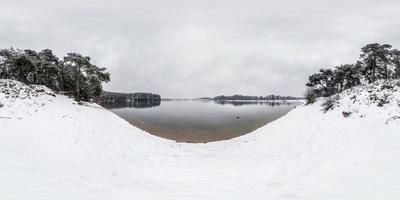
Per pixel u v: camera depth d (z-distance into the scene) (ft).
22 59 95.14
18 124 51.47
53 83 116.37
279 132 70.18
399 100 56.34
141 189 30.12
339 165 36.45
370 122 52.85
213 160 49.90
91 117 69.15
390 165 32.91
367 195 25.16
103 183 31.60
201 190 30.22
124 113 195.00
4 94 64.39
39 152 41.37
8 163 35.01
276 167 40.11
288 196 26.71
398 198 24.02
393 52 106.52
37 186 28.14
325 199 25.03
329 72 127.24
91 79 105.91
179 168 42.52
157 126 118.93
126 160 44.50
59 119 59.41
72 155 42.60
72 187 28.86
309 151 47.32
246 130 106.83
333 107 70.23
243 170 40.60
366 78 123.95
